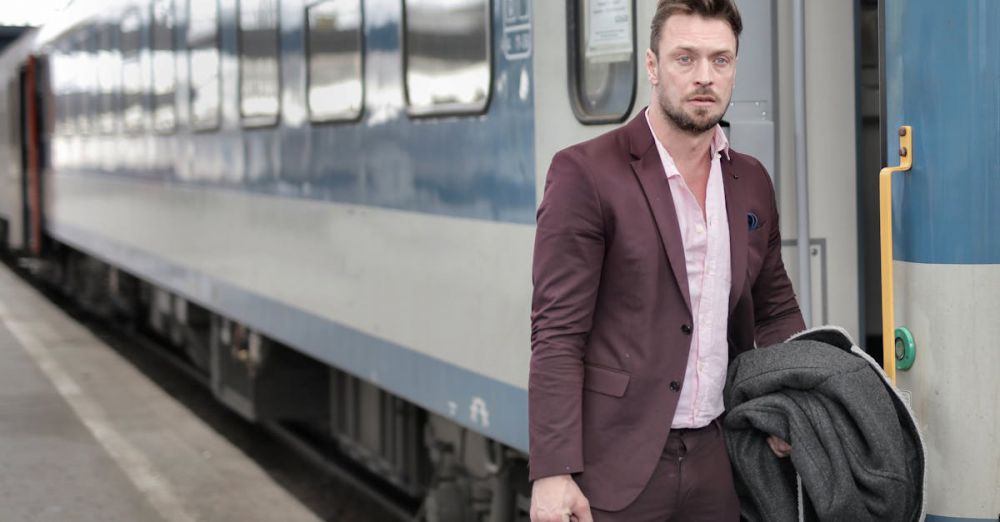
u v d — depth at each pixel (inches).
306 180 254.1
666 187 108.8
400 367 214.8
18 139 716.7
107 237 473.7
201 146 329.4
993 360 114.4
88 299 600.4
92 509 244.1
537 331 109.0
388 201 216.5
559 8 166.7
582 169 108.0
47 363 402.6
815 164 147.1
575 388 107.1
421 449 250.4
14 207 741.9
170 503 248.1
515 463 205.3
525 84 174.7
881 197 118.4
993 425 114.7
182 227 353.7
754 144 143.6
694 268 110.3
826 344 111.6
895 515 106.3
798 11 143.8
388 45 214.5
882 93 120.7
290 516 241.4
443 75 196.7
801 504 111.0
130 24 417.4
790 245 146.1
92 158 501.0
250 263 292.2
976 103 113.3
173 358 492.4
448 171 195.9
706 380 111.3
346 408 285.1
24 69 689.6
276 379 315.3
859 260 149.7
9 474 268.5
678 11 104.6
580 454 106.7
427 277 203.6
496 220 182.9
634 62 153.3
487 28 183.6
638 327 108.3
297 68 257.0
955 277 114.5
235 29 296.4
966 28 113.2
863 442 106.7
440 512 226.7
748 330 115.5
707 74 104.3
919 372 117.3
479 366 188.2
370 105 222.4
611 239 108.0
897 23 117.7
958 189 114.1
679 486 110.3
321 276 248.1
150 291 472.4
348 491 305.4
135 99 410.6
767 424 108.7
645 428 108.7
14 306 553.9
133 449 289.3
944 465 116.1
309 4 250.1
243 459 281.1
